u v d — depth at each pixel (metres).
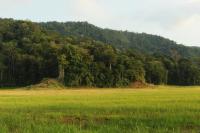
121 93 79.56
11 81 152.62
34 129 22.94
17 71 152.75
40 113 33.44
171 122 26.02
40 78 151.88
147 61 182.38
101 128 23.44
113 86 154.25
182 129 24.34
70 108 37.22
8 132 22.94
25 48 164.75
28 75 152.38
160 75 178.00
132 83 157.75
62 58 144.75
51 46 156.88
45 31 199.62
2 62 153.12
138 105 38.88
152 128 24.06
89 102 45.66
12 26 184.50
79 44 173.62
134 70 158.50
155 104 40.22
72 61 146.38
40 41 174.50
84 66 148.38
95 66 151.75
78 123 27.56
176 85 184.50
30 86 137.25
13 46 160.62
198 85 185.88
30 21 193.62
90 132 22.06
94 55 157.12
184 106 36.84
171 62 191.25
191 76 185.88
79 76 146.38
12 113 33.19
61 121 28.61
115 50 173.62
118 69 155.75
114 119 28.38
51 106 39.62
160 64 181.38
